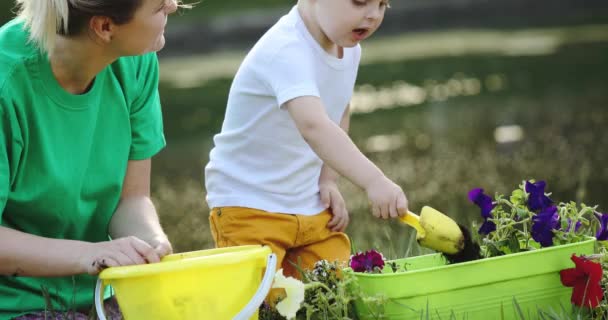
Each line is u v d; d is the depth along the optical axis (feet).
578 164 29.48
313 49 14.02
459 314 11.64
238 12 75.72
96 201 12.89
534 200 12.80
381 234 21.36
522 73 48.83
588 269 11.83
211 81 52.21
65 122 12.21
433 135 35.17
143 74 13.23
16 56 11.82
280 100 13.43
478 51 57.67
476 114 38.75
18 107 11.75
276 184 14.40
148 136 13.42
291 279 11.47
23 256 11.03
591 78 45.88
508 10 76.54
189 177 31.24
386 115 39.99
